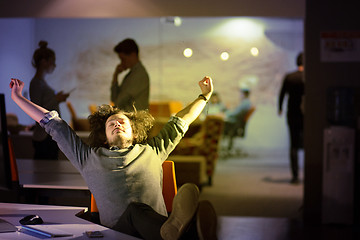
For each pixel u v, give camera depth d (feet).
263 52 35.96
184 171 19.47
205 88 8.41
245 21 35.70
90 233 5.82
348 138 15.46
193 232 6.32
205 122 22.48
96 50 21.26
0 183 6.93
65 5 16.88
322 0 16.05
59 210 7.40
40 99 14.39
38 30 19.40
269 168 28.96
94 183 7.04
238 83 36.14
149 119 8.59
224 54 12.78
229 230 14.46
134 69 15.99
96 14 16.83
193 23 34.42
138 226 6.42
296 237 13.82
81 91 20.89
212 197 19.86
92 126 8.39
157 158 7.46
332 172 15.60
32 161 12.48
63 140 7.27
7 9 16.98
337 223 15.60
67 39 20.39
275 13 16.25
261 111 36.09
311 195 16.25
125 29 22.30
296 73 22.77
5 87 17.16
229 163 30.83
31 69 14.60
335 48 16.06
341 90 16.01
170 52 33.30
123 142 7.38
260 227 14.94
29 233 5.93
